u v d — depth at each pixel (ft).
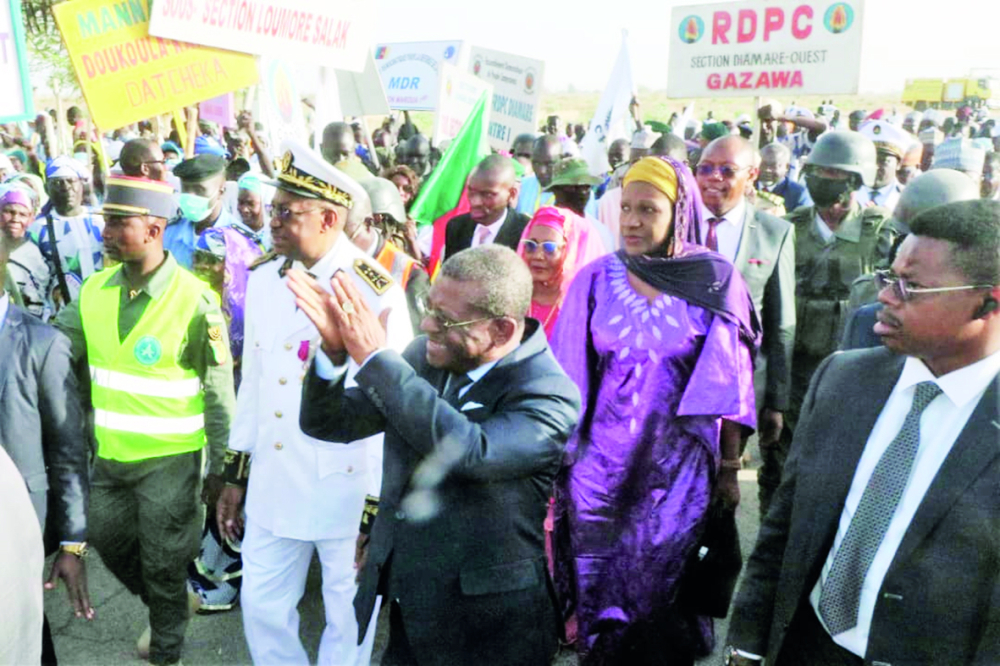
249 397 10.20
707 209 13.67
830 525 6.52
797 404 15.10
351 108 25.76
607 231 15.11
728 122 40.75
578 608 10.69
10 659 6.07
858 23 25.11
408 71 35.24
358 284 9.53
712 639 11.57
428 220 18.40
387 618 13.21
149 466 10.73
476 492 7.02
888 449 6.21
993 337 5.84
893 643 5.95
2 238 9.19
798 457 7.01
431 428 6.58
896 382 6.40
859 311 9.73
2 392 9.01
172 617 11.32
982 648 5.66
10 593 6.07
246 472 10.39
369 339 6.68
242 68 15.92
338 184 9.43
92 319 10.70
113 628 12.74
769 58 26.50
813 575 6.63
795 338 15.28
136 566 11.50
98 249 17.17
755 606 7.34
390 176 21.88
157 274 10.53
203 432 11.18
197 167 16.83
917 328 5.88
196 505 11.15
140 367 10.53
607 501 10.36
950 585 5.74
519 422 6.86
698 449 10.23
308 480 9.70
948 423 6.00
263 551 10.00
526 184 23.99
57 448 9.47
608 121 27.40
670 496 10.23
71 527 9.58
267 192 17.58
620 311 10.24
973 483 5.73
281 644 10.27
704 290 10.00
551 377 7.18
